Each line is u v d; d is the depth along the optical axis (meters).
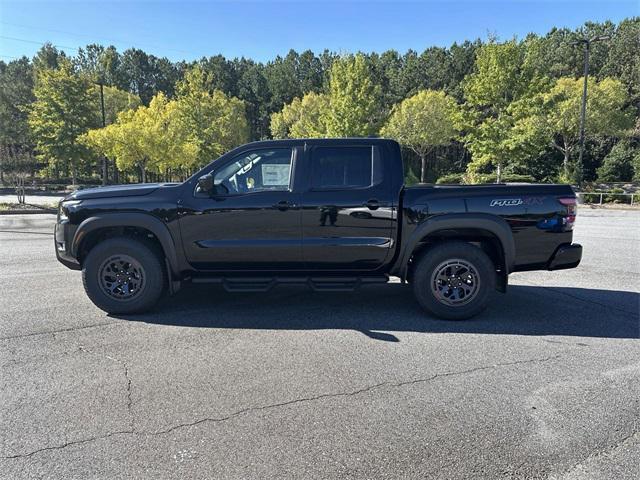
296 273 4.99
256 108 75.50
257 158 4.91
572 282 6.86
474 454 2.55
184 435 2.72
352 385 3.38
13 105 48.78
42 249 9.66
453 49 65.75
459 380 3.47
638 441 2.67
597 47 57.50
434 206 4.81
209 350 4.04
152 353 3.96
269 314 5.12
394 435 2.73
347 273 5.02
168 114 31.42
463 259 4.85
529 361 3.84
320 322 4.84
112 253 4.90
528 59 26.00
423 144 42.69
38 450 2.57
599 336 4.46
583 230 13.52
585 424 2.85
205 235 4.83
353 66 31.89
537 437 2.71
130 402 3.11
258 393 3.25
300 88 75.19
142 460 2.48
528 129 25.59
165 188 4.92
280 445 2.63
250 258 4.88
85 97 36.09
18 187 25.95
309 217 4.79
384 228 4.83
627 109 44.12
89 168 47.25
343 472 2.39
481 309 4.90
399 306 5.46
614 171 42.56
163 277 5.08
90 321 4.82
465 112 27.59
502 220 4.80
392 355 3.95
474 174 32.34
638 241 11.08
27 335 4.38
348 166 4.88
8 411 2.98
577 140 42.56
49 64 64.69
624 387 3.36
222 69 80.88
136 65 80.94
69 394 3.21
